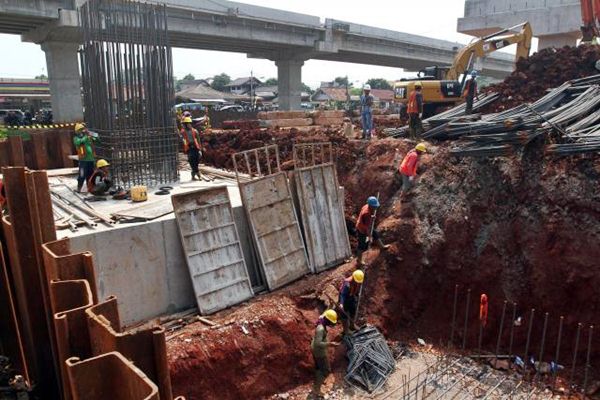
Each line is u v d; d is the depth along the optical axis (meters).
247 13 31.59
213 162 17.48
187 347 8.83
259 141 17.44
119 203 11.41
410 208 12.43
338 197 12.72
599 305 9.80
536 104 14.34
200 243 10.27
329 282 11.26
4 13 22.73
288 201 11.73
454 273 11.54
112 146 12.57
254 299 10.78
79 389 4.18
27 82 69.19
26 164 15.65
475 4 31.31
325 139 16.25
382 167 14.43
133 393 4.00
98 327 4.93
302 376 9.79
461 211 11.93
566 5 27.02
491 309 10.99
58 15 24.09
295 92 40.53
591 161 10.94
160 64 13.06
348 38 39.41
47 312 7.21
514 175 11.76
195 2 28.70
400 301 11.47
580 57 16.39
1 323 8.38
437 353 10.68
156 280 9.96
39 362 7.73
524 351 10.45
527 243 11.01
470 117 14.89
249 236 11.28
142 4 12.48
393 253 11.73
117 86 12.39
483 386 9.55
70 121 27.50
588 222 10.35
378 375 9.70
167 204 11.17
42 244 7.07
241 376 9.16
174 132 13.74
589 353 9.05
